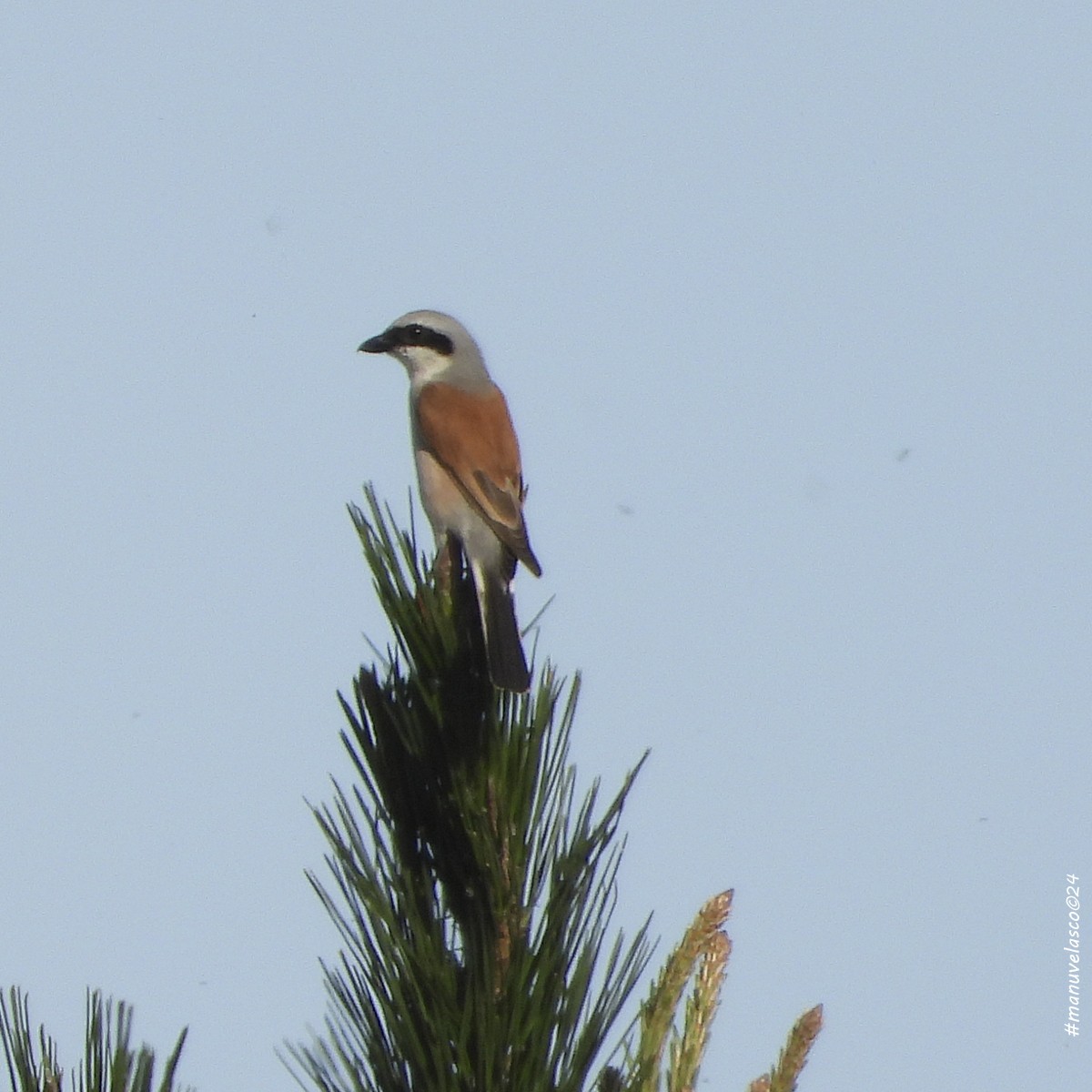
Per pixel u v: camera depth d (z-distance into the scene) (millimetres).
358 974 5184
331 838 5352
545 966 5109
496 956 5273
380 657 5805
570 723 5516
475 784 5410
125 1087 4266
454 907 5406
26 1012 4324
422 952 5121
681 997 5270
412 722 5500
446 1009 5047
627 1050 5082
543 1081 4984
